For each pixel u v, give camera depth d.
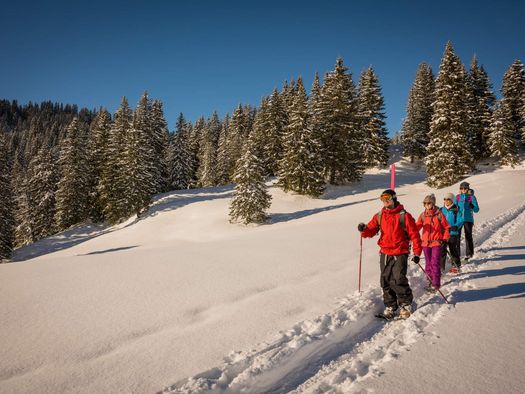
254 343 3.72
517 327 4.05
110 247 28.48
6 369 3.23
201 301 5.13
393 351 3.60
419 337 3.89
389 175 48.62
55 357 3.46
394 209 4.78
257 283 6.07
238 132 59.66
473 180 36.03
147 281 6.31
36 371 3.20
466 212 7.88
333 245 10.17
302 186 37.22
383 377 3.07
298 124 37.16
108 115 46.84
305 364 3.49
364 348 3.85
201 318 4.48
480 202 21.34
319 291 5.55
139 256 9.28
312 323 4.21
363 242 10.56
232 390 2.98
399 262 4.64
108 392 2.85
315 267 7.27
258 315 4.52
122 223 38.00
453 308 4.79
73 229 39.66
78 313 4.70
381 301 5.19
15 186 53.47
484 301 5.00
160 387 2.92
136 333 4.02
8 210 35.50
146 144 41.59
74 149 41.47
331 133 41.62
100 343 3.77
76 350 3.61
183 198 41.22
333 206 32.88
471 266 7.24
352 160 42.31
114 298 5.32
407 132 56.31
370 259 7.98
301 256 8.53
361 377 3.11
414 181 43.97
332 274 6.66
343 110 41.72
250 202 28.88
